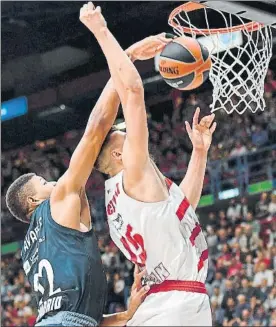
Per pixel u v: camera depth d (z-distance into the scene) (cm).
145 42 348
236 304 984
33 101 1498
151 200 293
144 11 1298
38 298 306
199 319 292
